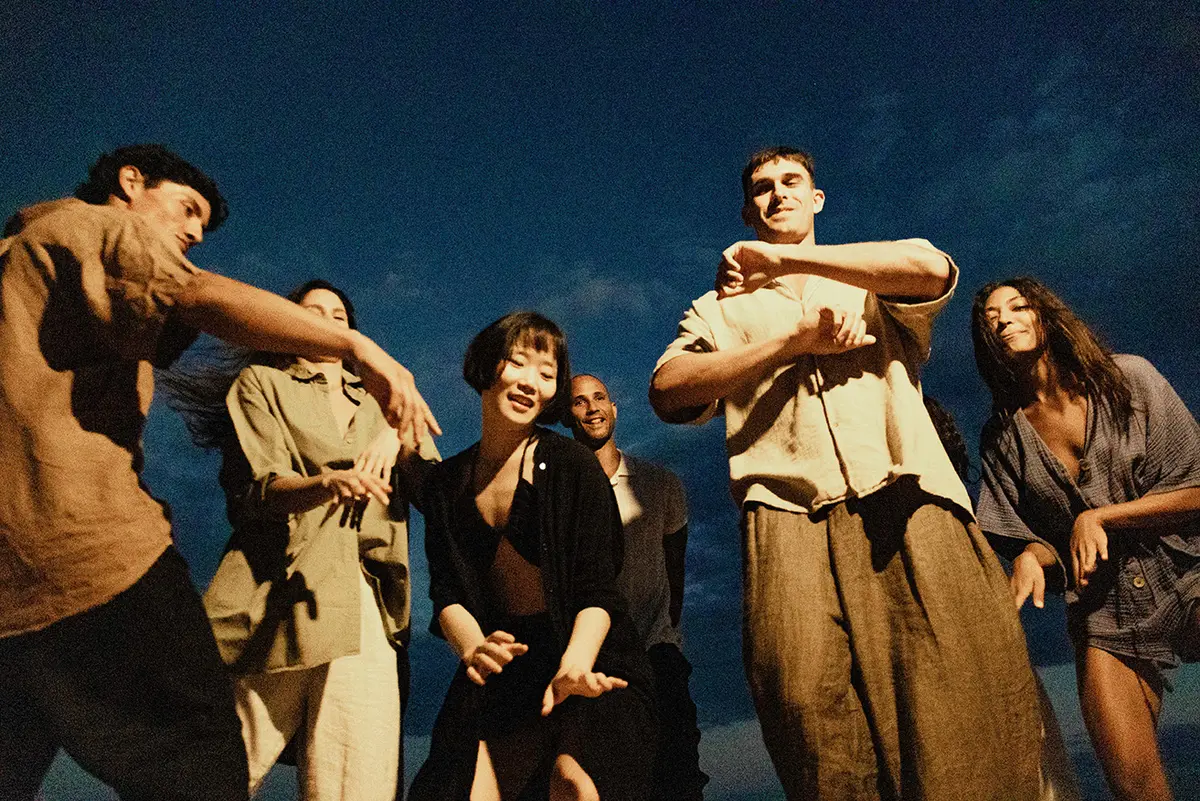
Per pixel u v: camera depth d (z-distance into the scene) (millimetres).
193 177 2525
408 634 2713
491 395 2475
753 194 2768
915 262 2293
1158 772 2939
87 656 1805
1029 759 2125
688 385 2416
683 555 3504
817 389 2365
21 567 1775
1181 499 2959
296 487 2520
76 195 2438
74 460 1816
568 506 2393
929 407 3281
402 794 2564
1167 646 2967
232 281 1857
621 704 2219
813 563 2268
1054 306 3281
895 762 2146
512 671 2389
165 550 1913
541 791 2410
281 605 2500
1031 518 3193
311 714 2504
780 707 2178
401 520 2783
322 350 1856
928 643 2160
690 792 3012
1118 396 3121
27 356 1805
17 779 1904
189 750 1862
